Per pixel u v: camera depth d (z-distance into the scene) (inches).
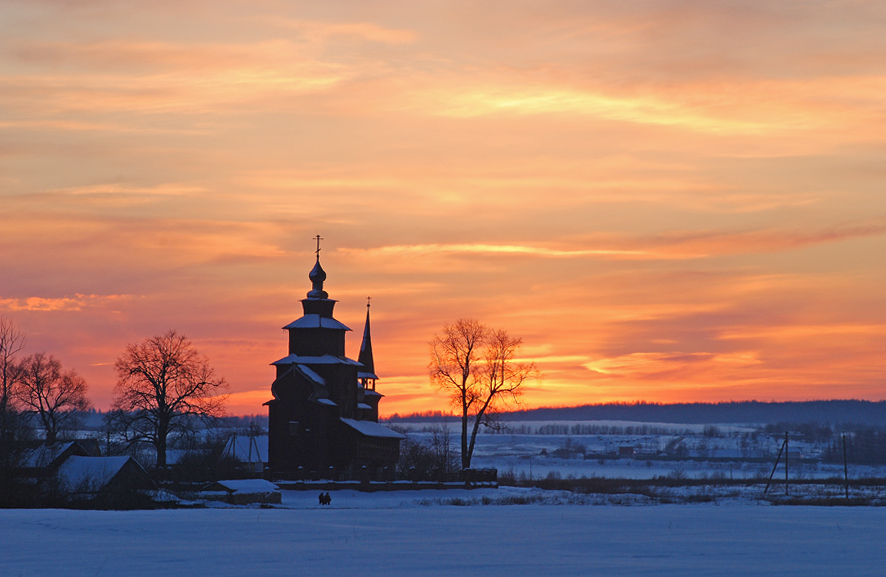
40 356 4429.1
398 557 1482.5
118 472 3324.3
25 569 1353.3
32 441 3412.9
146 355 4170.8
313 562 1425.9
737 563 1441.9
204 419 4220.0
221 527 1931.6
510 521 2191.2
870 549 1625.2
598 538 1786.4
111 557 1464.1
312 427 4217.5
